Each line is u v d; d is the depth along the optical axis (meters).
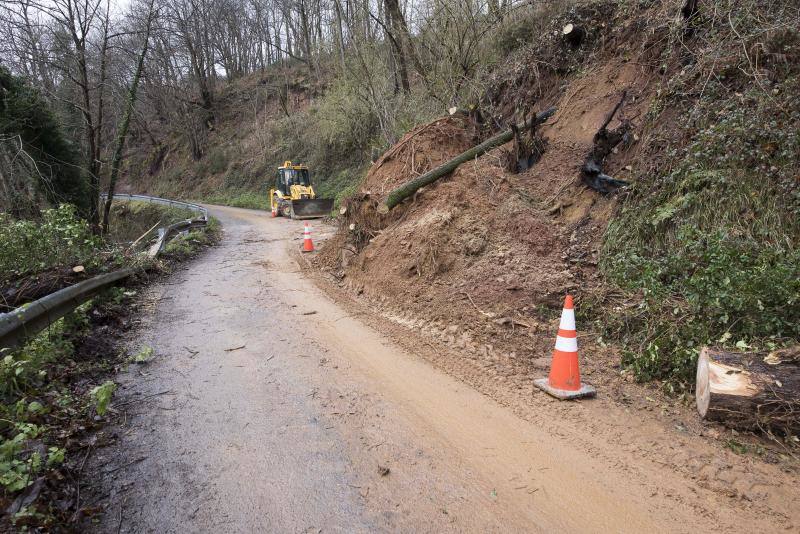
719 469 3.27
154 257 10.78
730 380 3.66
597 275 6.26
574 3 11.61
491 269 6.82
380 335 6.23
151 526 2.79
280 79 47.25
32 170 17.64
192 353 5.63
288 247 14.64
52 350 5.03
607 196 7.20
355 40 18.80
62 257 7.93
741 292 4.38
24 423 3.55
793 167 5.25
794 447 3.47
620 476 3.24
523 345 5.45
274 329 6.52
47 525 2.69
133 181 57.06
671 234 5.87
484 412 4.15
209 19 48.47
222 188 42.56
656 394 4.34
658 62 8.30
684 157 6.35
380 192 9.62
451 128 10.24
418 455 3.52
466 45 14.60
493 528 2.77
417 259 7.58
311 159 33.34
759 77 6.18
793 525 2.75
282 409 4.23
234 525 2.80
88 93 19.52
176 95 45.50
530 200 7.88
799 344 3.97
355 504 2.98
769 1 6.82
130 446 3.64
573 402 4.27
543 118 9.10
